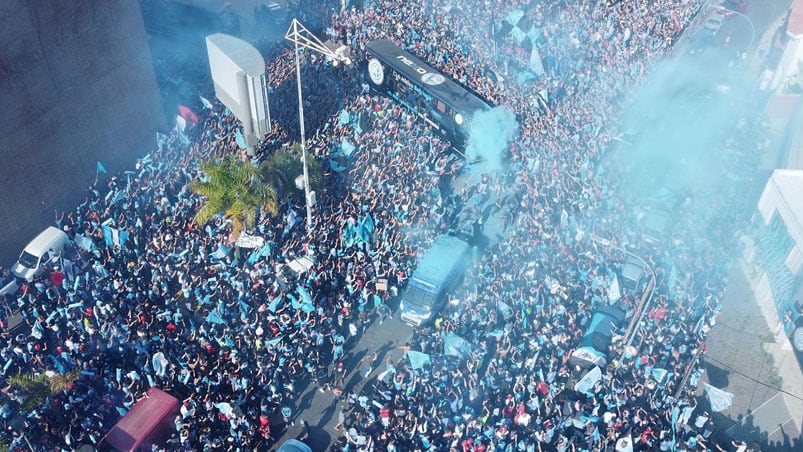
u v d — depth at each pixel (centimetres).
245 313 2994
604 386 2819
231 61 3919
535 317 3097
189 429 2603
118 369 2727
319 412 2923
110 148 4034
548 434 2588
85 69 3681
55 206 3747
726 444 2877
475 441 2544
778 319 3391
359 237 3384
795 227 3303
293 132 4203
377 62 4709
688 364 2975
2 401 2631
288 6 5919
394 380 2853
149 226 3428
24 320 3206
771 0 7112
